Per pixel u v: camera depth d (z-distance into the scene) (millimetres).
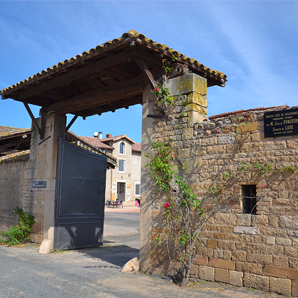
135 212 26594
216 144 5938
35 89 8805
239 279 5348
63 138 9672
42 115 9922
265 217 5199
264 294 4980
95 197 10352
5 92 9320
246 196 5594
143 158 7031
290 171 5062
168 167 6406
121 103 9156
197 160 6121
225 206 5652
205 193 5934
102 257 8570
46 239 9211
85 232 10047
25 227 9836
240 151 5633
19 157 10719
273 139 5301
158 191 6660
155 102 6988
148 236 6703
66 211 9555
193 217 6012
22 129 18453
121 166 33531
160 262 6441
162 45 6277
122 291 5379
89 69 7141
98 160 10508
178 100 6582
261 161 5367
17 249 9219
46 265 7277
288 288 4859
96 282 5930
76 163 9922
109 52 6492
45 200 9523
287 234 4969
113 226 16578
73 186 9781
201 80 6621
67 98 9586
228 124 5867
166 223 6406
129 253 9352
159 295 5141
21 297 4996
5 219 11156
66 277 6234
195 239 5801
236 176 5602
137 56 6301
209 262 5715
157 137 6828
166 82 6789
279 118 5238
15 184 10914
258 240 5223
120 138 33312
